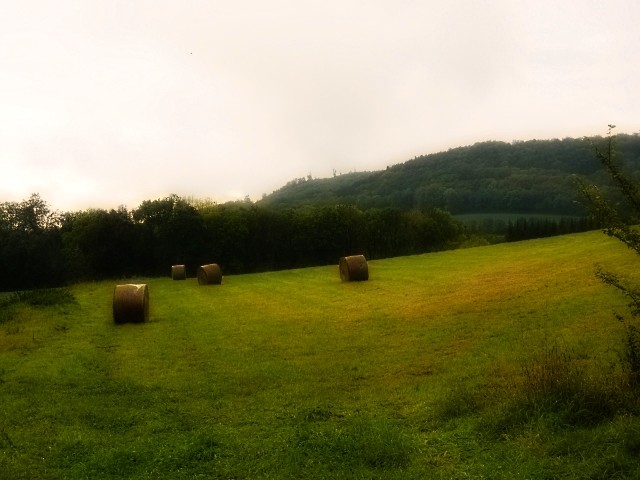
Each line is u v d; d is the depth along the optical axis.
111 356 16.25
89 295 34.69
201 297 32.38
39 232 70.50
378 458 7.18
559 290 20.75
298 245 80.94
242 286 38.28
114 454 8.01
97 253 66.12
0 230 60.62
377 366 13.45
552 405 7.63
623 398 7.40
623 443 6.14
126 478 7.22
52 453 8.31
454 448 7.33
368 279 35.09
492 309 19.12
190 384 12.77
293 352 15.80
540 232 80.00
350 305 24.75
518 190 127.69
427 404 9.70
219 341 18.08
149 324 22.27
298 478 6.84
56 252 61.91
